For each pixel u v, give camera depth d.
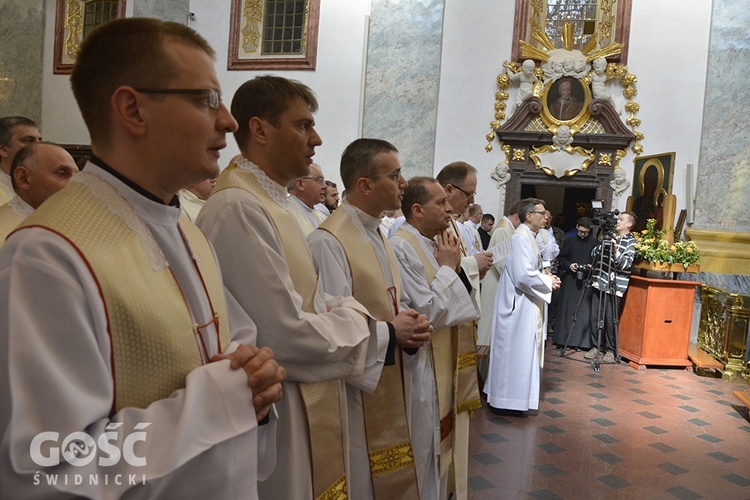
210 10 12.21
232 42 12.08
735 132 9.98
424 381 2.86
